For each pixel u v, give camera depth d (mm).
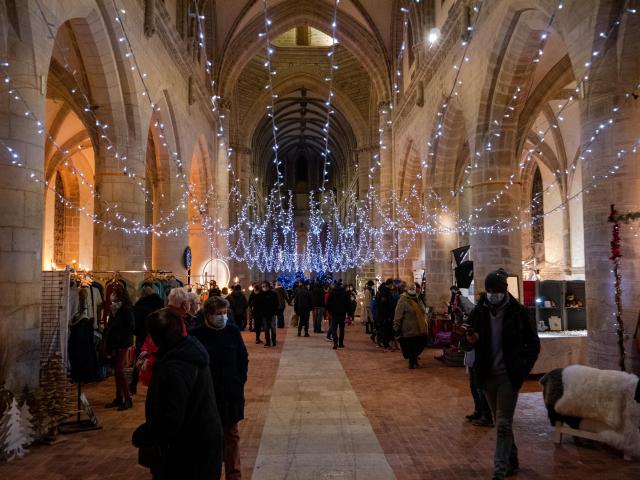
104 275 11977
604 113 7770
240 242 31594
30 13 7402
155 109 14703
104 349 8047
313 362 12125
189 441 3199
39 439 6164
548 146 22094
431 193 18328
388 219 25266
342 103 32531
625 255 7516
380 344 14875
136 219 12523
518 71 12414
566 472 5145
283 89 32844
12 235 7062
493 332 4961
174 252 16938
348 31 24609
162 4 14266
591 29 7895
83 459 5645
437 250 18062
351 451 5816
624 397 5566
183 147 17562
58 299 7820
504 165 13016
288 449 5891
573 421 5961
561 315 11539
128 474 5195
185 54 17375
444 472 5160
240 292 15539
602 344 7609
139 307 8617
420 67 18953
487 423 6809
